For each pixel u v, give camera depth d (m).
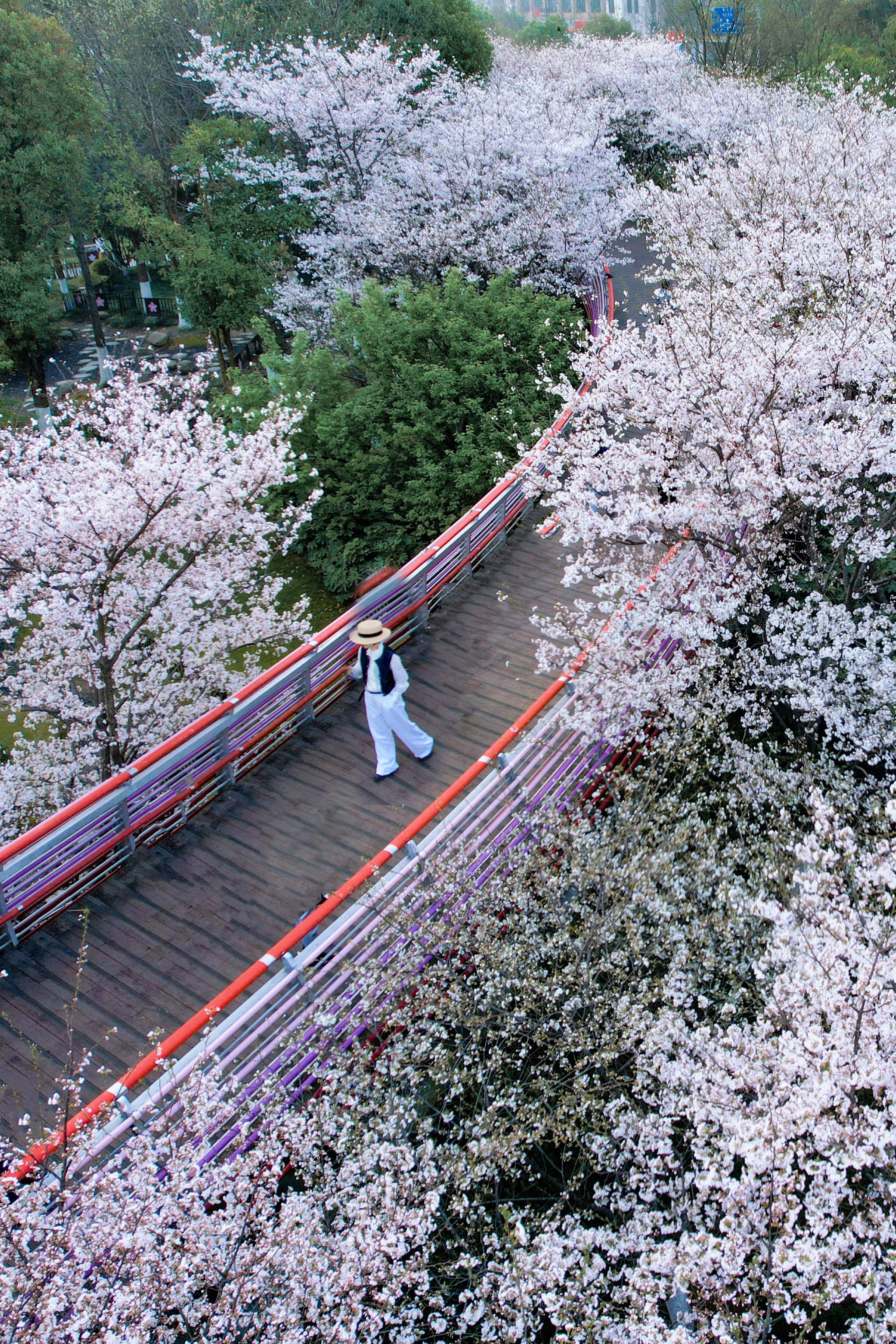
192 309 29.05
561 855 9.35
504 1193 7.93
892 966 6.37
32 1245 5.81
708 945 8.72
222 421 13.18
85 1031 7.84
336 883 9.23
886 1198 6.16
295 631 13.75
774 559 12.74
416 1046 7.69
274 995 7.17
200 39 27.58
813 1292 5.96
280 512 19.50
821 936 7.04
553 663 12.01
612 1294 6.56
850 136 20.19
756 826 10.25
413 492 18.08
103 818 8.98
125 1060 7.60
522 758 9.48
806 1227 6.67
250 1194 6.64
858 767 11.64
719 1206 7.22
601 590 11.45
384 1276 6.39
